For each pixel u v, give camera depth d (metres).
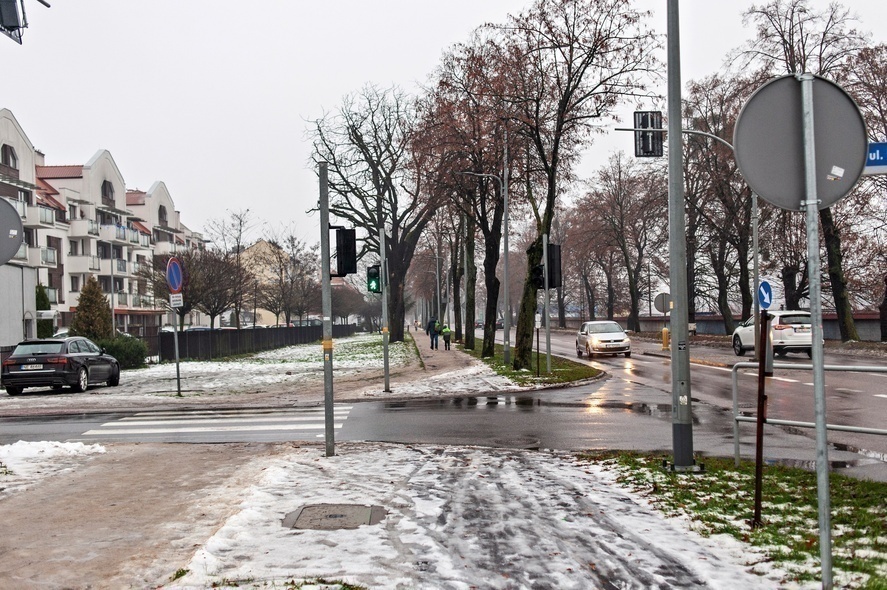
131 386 23.62
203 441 11.82
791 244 39.09
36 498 7.32
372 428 13.12
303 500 7.07
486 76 25.39
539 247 24.88
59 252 58.88
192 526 6.15
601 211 58.69
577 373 23.55
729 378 22.08
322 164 10.09
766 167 4.36
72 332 35.84
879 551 5.05
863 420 12.48
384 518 6.36
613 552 5.31
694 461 8.62
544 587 4.62
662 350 39.31
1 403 18.89
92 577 4.89
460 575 4.84
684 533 5.76
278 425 13.70
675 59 8.45
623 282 76.69
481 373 24.91
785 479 7.55
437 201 38.69
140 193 79.88
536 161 28.94
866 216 34.94
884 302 34.72
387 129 47.09
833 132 4.32
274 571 4.89
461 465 9.09
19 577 4.90
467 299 42.31
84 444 10.77
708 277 57.06
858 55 30.61
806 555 5.00
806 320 28.47
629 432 12.12
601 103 22.94
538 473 8.48
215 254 48.22
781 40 32.06
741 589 4.48
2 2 11.70
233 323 83.44
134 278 61.12
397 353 40.97
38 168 65.06
